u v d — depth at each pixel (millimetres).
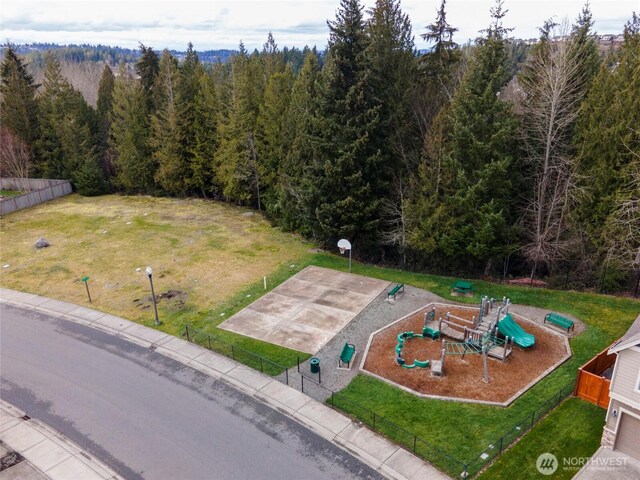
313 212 33500
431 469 15328
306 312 25875
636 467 15102
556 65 27531
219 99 45719
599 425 16844
